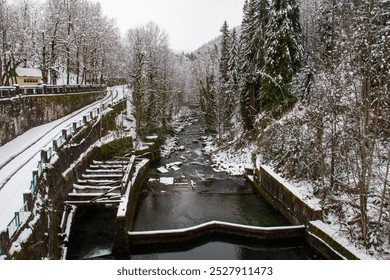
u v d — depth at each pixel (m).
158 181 29.48
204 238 19.53
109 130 36.38
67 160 20.88
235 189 28.08
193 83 87.19
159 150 38.62
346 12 21.72
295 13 33.88
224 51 51.50
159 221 21.53
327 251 16.86
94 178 23.25
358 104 15.67
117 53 63.16
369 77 14.48
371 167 15.66
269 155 29.48
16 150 19.81
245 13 44.84
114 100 47.78
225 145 42.00
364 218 15.41
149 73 41.22
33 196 13.73
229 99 45.75
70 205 19.12
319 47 37.72
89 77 57.34
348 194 17.70
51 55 38.53
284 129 27.45
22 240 11.59
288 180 23.66
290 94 32.19
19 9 43.78
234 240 19.55
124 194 20.25
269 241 19.02
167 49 60.16
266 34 33.00
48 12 41.47
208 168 34.47
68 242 17.84
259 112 35.50
